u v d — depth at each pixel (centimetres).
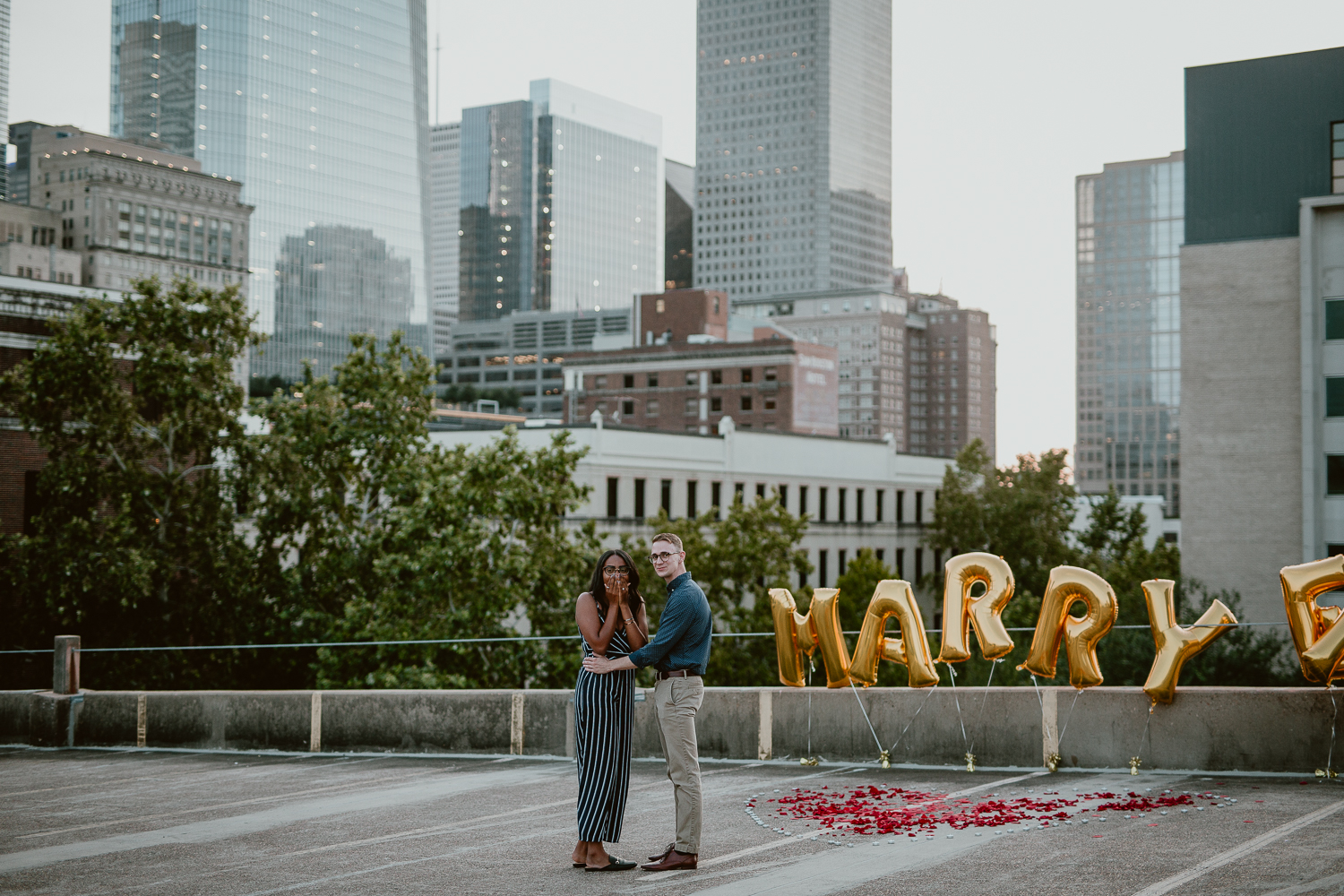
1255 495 5753
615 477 7131
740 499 7888
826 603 1341
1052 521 8538
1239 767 1195
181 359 4553
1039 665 1264
